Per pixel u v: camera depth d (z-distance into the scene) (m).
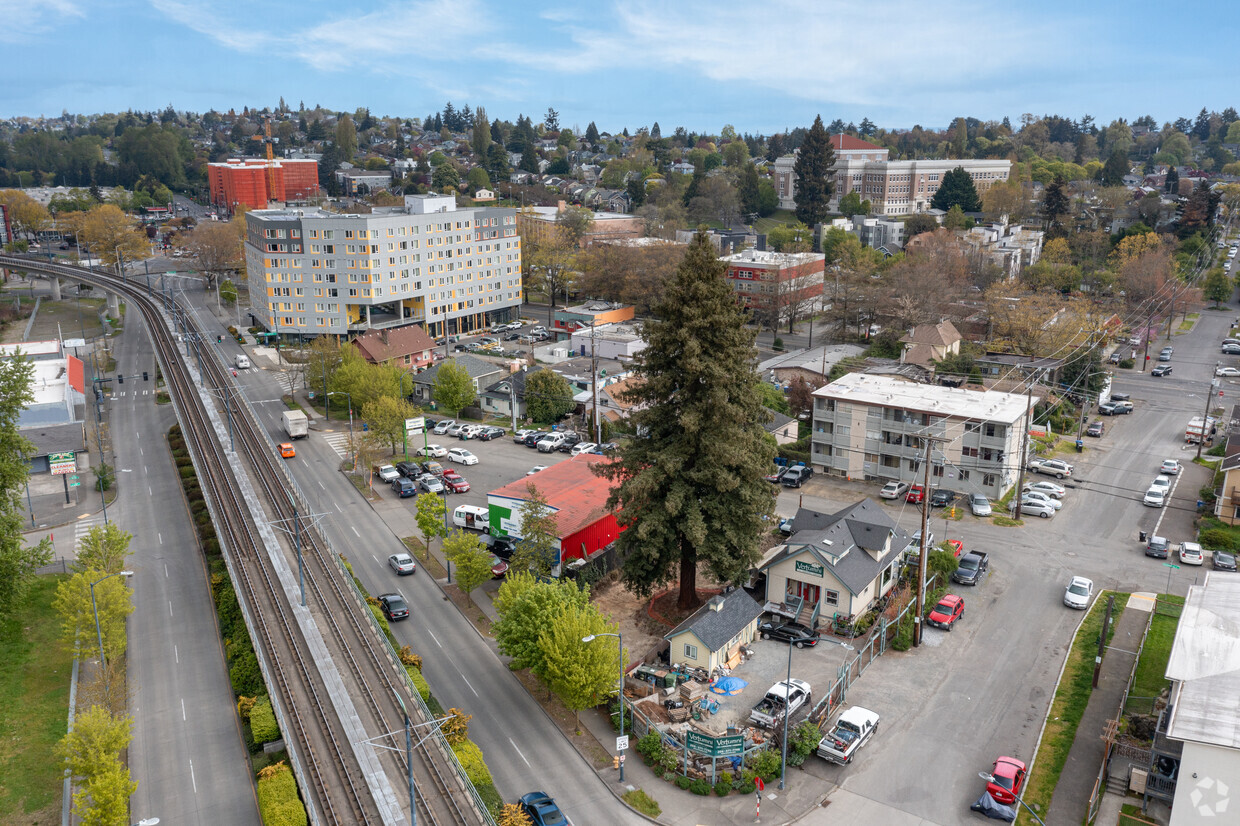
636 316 183.50
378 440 100.62
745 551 63.41
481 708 57.41
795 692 55.50
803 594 68.06
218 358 140.88
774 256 184.75
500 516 79.56
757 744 51.56
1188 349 151.88
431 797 45.78
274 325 156.38
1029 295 158.88
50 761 55.62
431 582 74.94
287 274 154.12
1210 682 45.22
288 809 44.97
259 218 156.88
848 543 68.94
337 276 153.38
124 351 156.62
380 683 56.41
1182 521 84.81
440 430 114.56
